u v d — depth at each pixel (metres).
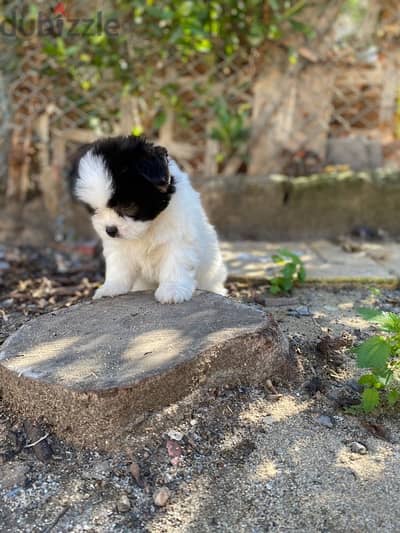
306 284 0.63
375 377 0.40
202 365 0.38
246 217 0.84
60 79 0.84
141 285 0.55
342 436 0.38
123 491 0.34
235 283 0.64
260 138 0.86
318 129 0.86
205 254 0.52
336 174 0.84
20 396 0.38
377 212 0.83
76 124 0.85
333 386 0.43
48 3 0.78
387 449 0.37
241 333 0.41
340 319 0.54
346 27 0.85
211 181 0.83
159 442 0.37
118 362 0.38
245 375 0.41
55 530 0.32
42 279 0.69
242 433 0.38
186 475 0.35
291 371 0.43
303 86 0.85
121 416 0.36
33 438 0.37
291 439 0.38
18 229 0.85
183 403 0.38
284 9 0.80
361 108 0.87
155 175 0.42
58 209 0.85
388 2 0.83
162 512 0.33
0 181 0.86
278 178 0.83
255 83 0.84
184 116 0.86
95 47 0.80
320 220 0.84
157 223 0.47
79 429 0.36
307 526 0.32
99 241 0.81
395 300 0.59
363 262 0.70
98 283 0.68
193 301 0.47
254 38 0.79
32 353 0.39
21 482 0.35
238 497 0.34
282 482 0.35
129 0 0.77
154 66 0.83
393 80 0.85
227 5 0.79
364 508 0.33
